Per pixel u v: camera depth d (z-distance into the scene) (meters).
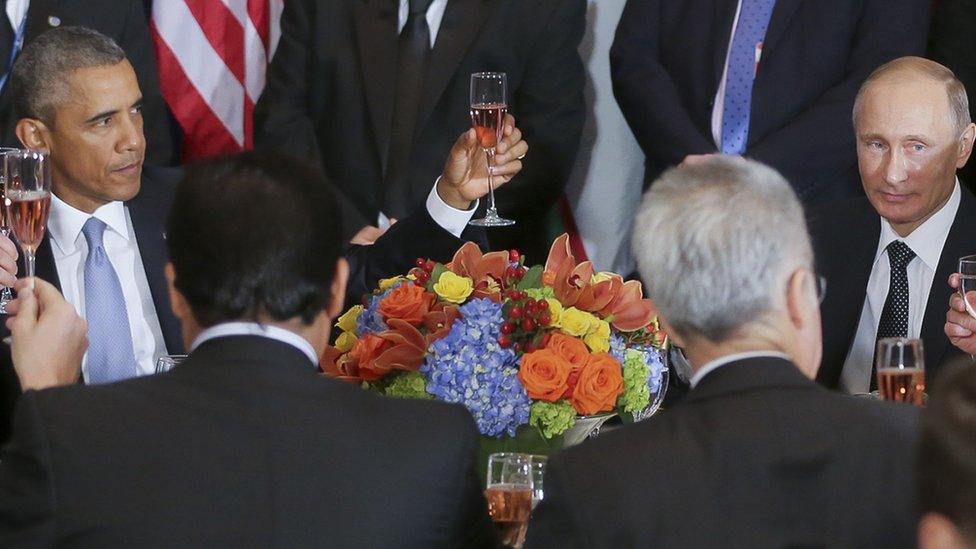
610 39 18.72
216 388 6.90
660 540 6.16
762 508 6.19
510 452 9.27
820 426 6.34
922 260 12.05
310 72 17.67
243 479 6.70
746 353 6.59
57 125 11.80
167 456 6.71
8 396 11.56
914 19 16.47
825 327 12.26
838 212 12.56
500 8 17.25
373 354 9.29
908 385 9.48
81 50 11.87
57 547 6.63
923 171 11.75
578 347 9.21
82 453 6.71
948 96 11.80
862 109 12.00
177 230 7.06
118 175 11.90
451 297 9.48
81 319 9.52
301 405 6.89
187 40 19.06
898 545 6.16
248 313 7.02
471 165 12.35
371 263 12.10
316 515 6.69
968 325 10.43
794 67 16.55
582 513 6.24
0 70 16.75
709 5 16.88
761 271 6.49
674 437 6.39
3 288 11.59
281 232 6.97
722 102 16.69
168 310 12.21
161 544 6.58
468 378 9.08
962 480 4.16
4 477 6.78
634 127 16.91
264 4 19.25
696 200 6.57
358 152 17.38
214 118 19.20
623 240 19.08
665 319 6.77
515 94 17.48
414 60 17.36
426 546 6.83
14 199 10.59
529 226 17.78
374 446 6.86
